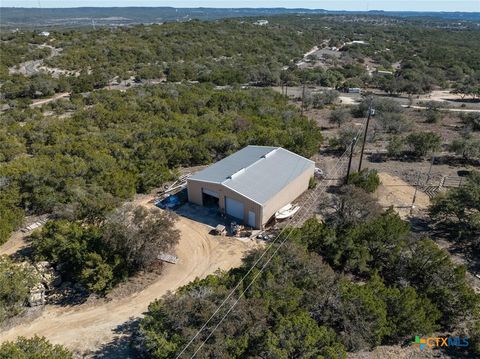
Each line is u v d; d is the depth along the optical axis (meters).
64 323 20.84
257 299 18.41
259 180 31.14
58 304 22.20
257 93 70.94
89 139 43.22
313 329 17.03
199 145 41.31
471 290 20.27
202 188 31.50
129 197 33.69
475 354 18.52
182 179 37.53
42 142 45.59
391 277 23.62
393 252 23.66
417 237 26.14
